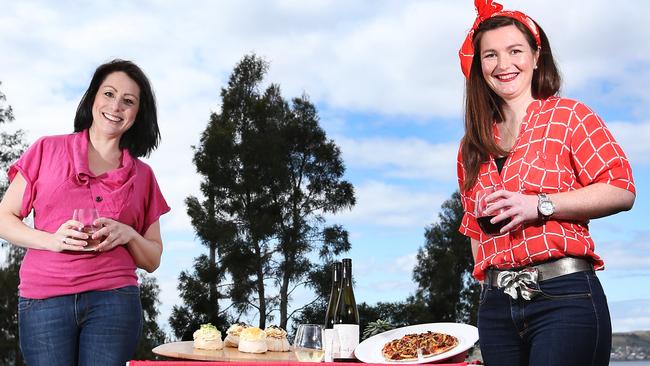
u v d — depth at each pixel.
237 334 3.17
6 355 20.95
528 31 1.90
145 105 2.63
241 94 26.75
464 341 2.27
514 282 1.75
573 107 1.80
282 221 25.23
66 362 2.31
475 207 1.82
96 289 2.34
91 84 2.56
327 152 26.11
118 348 2.33
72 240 2.24
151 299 24.42
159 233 2.67
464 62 1.97
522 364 1.81
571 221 1.76
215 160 24.95
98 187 2.44
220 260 24.39
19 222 2.38
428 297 30.03
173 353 2.26
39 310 2.31
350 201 25.94
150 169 2.66
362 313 23.95
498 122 1.96
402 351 2.25
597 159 1.74
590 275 1.73
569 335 1.68
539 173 1.78
